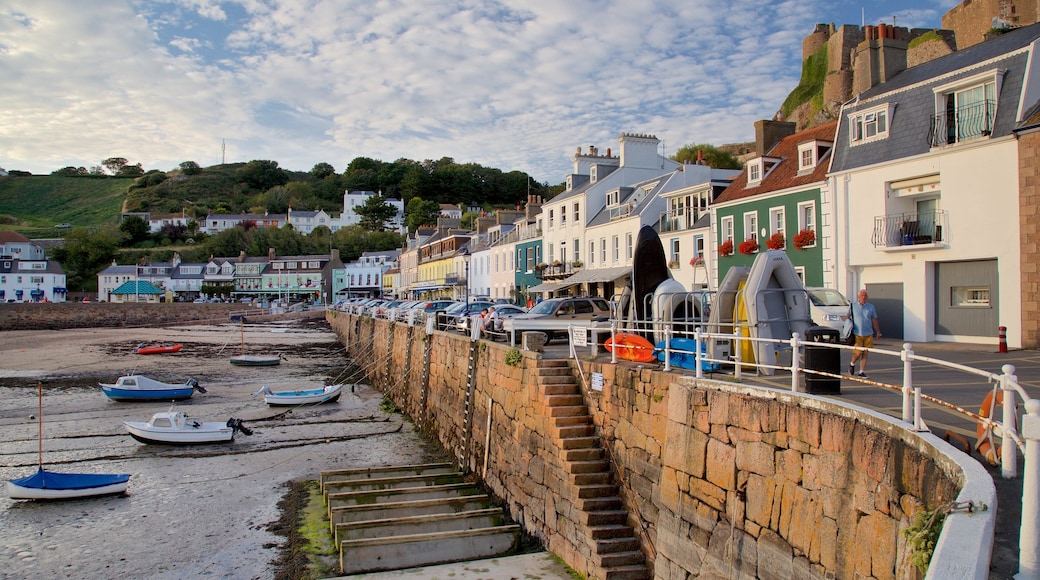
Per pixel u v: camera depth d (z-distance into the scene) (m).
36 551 13.75
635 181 45.22
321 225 147.88
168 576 12.56
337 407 29.77
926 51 48.28
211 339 60.34
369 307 52.22
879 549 6.10
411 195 155.38
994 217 19.78
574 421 13.42
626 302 16.59
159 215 148.00
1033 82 19.20
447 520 13.98
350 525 13.45
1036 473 3.92
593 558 11.16
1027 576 3.88
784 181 28.56
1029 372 13.34
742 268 13.00
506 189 166.12
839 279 25.08
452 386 21.55
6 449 21.91
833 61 60.66
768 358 11.15
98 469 19.66
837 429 6.91
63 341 57.62
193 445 22.47
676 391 10.20
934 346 20.00
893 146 23.11
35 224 152.62
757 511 8.15
